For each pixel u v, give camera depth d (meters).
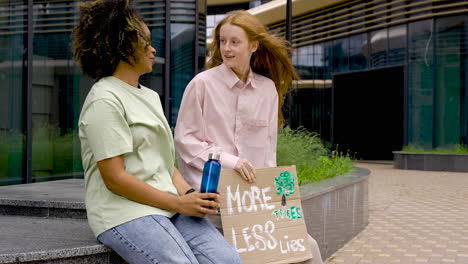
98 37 2.54
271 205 3.00
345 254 5.67
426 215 8.34
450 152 18.27
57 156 8.58
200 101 3.06
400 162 18.95
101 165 2.42
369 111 24.98
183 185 2.82
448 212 8.63
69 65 8.71
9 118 7.75
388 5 21.16
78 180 5.99
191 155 3.00
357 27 23.17
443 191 11.68
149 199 2.47
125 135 2.46
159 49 10.28
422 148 20.22
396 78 24.14
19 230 3.34
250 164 2.94
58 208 3.96
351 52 23.69
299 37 26.73
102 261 2.75
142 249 2.40
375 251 5.82
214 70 3.16
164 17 10.34
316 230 5.08
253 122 3.17
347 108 24.95
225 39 3.12
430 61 19.97
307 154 7.29
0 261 2.47
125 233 2.44
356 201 6.79
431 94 20.02
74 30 2.65
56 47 8.53
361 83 24.83
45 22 8.38
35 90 8.23
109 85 2.55
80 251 2.64
